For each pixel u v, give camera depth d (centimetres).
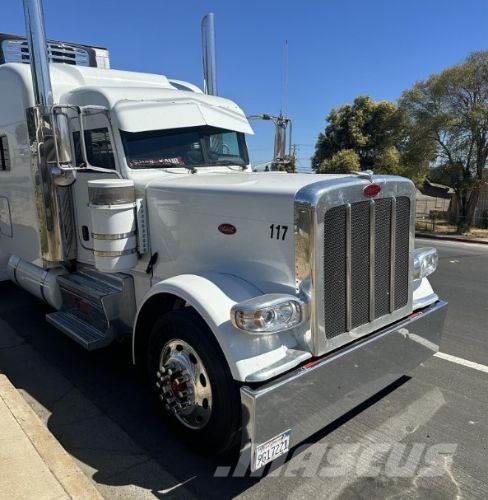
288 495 276
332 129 3400
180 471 296
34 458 280
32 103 457
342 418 353
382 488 281
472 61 1867
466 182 1878
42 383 413
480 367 440
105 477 291
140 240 379
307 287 276
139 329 349
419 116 2006
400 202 322
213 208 327
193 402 299
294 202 276
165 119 411
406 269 336
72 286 439
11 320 569
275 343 273
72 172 371
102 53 636
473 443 324
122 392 397
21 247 541
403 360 341
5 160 529
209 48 603
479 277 865
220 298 285
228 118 467
